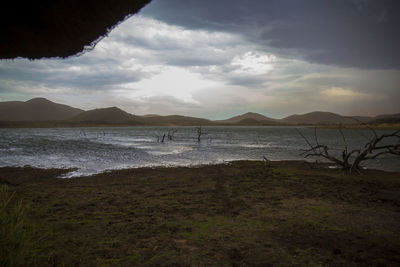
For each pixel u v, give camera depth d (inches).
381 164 813.9
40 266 144.6
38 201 314.5
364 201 319.9
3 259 93.0
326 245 185.2
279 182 457.4
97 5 78.0
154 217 251.1
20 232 99.3
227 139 2389.3
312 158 963.3
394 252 174.1
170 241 190.2
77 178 544.4
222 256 166.2
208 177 525.0
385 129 4547.2
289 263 157.5
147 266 151.5
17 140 2049.7
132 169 671.8
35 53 87.0
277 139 2412.6
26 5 73.4
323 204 304.3
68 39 83.7
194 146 1550.2
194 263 156.3
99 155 1038.4
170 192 377.4
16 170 669.3
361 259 162.4
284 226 226.4
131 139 2305.6
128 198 338.0
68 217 247.6
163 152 1178.6
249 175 544.4
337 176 534.9
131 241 189.0
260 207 290.7
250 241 191.9
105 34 88.5
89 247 176.2
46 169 685.9
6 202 104.4
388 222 238.4
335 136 3053.6
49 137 2608.3
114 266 150.4
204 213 266.4
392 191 384.2
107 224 227.8
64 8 74.7
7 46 81.8
